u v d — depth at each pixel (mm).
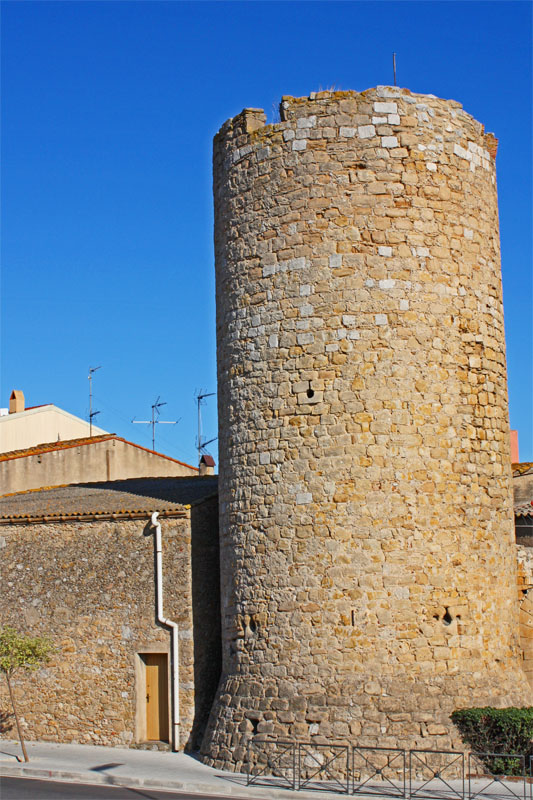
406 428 20922
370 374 20969
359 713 19859
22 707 26438
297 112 22062
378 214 21453
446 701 20094
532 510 23906
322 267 21391
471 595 20969
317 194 21625
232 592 21953
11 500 30750
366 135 21672
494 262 23016
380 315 21156
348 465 20734
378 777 19344
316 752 19812
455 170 22250
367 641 20219
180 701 24344
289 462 21234
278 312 21750
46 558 26797
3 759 23203
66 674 25969
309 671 20406
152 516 25188
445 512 20969
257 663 21094
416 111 21984
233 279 22672
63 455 38594
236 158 22906
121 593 25547
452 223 22016
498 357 22719
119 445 40688
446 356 21500
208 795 19125
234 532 22031
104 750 24484
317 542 20734
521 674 21828
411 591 20422
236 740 20953
